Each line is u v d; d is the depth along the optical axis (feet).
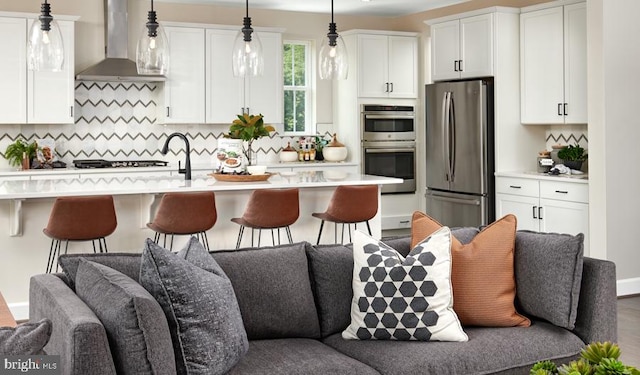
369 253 10.69
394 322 10.27
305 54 29.30
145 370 7.69
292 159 27.43
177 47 25.43
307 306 10.74
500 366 9.91
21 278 16.87
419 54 29.01
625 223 20.01
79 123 25.46
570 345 10.50
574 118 21.98
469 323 10.91
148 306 7.77
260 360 9.39
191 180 19.10
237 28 26.21
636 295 20.13
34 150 23.70
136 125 26.30
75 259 9.87
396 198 28.84
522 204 22.77
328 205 19.53
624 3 19.70
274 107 27.02
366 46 27.84
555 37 22.41
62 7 24.44
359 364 9.44
